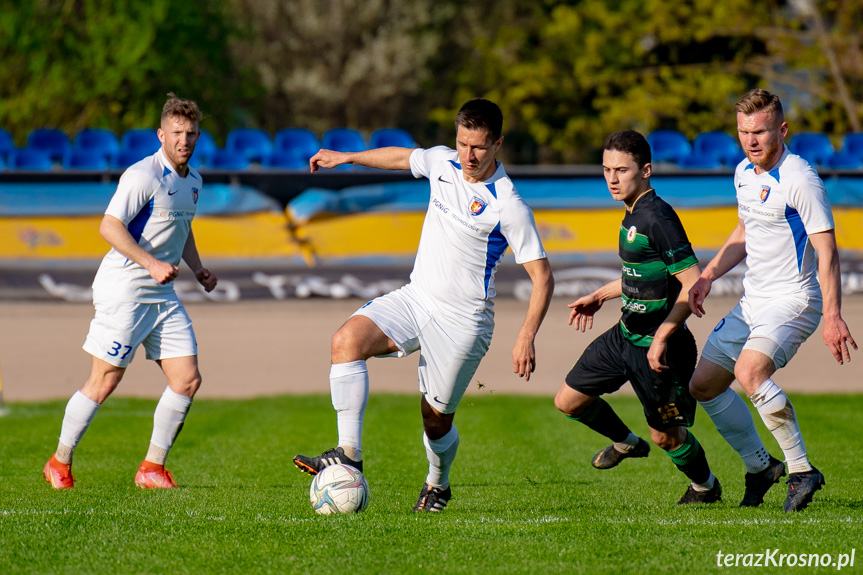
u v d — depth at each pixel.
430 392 16.89
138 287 20.31
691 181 43.94
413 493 19.75
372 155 17.78
